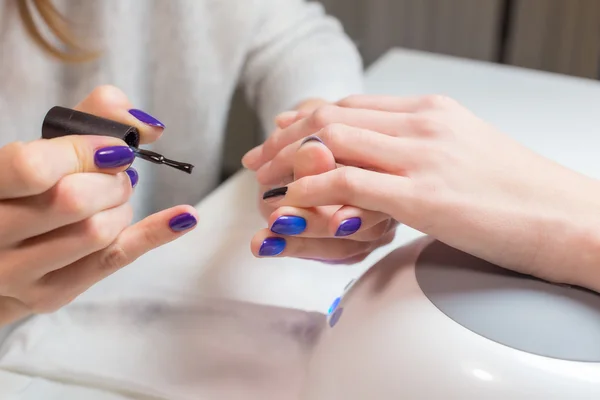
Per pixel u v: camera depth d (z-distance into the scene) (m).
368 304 0.39
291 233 0.40
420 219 0.39
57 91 0.63
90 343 0.45
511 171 0.40
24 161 0.35
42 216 0.37
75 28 0.63
